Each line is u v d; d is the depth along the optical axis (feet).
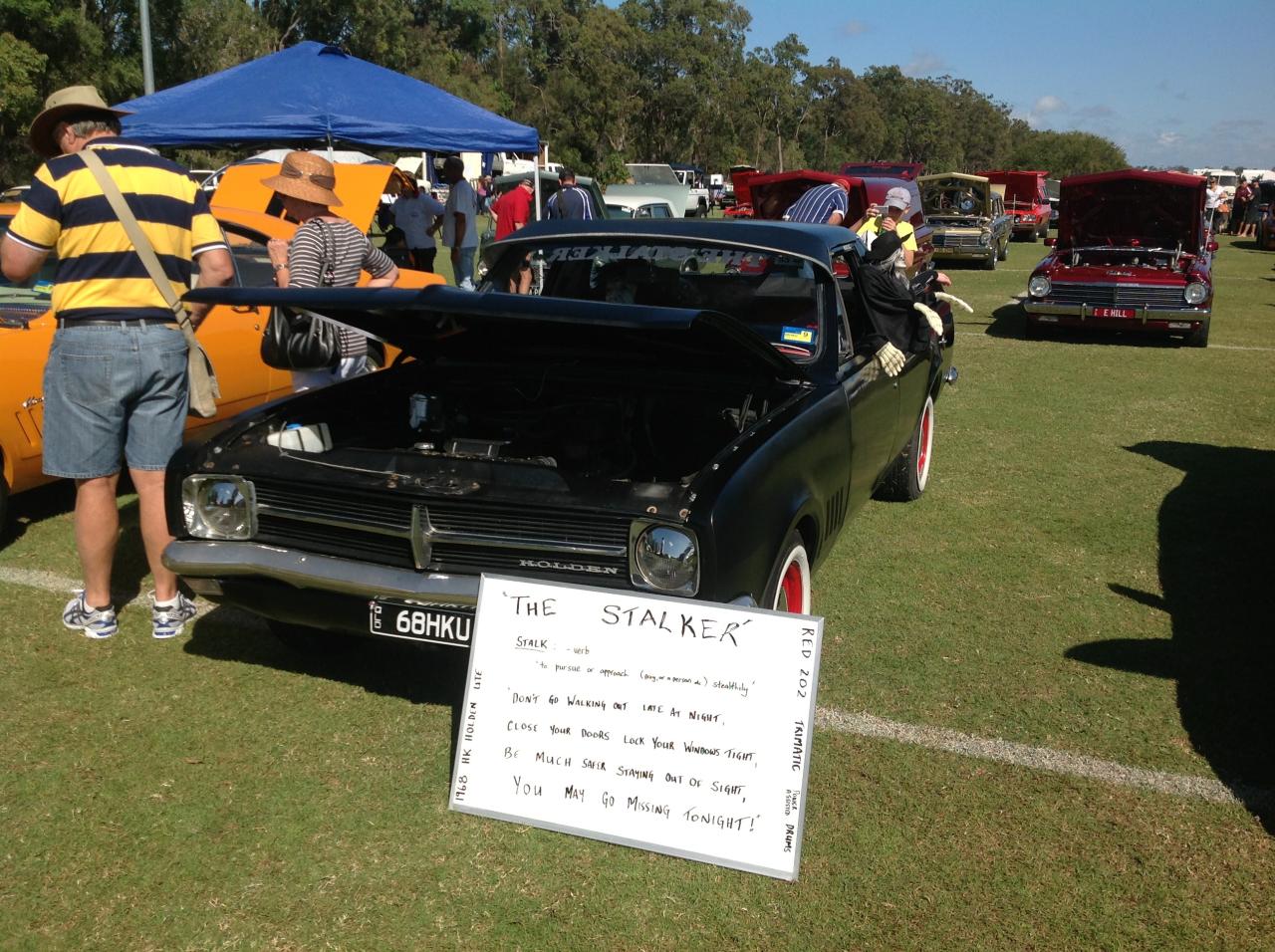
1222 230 122.31
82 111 12.31
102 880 8.86
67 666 12.60
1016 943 8.38
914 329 16.46
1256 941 8.43
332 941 8.25
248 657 12.98
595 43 275.59
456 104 32.22
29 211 11.96
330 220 15.99
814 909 8.71
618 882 9.01
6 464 16.20
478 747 9.61
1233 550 17.47
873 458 15.12
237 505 11.09
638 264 14.69
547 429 12.42
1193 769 10.91
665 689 9.18
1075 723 11.79
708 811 9.06
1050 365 35.09
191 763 10.61
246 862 9.13
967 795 10.36
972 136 548.72
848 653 13.46
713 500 9.68
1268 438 25.38
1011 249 92.53
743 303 14.24
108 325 12.28
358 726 11.39
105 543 13.08
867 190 52.03
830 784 10.49
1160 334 42.39
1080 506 19.86
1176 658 13.44
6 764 10.50
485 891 8.86
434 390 13.53
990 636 14.05
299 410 12.25
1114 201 39.83
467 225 41.42
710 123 336.70
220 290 10.85
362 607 10.47
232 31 125.70
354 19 167.02
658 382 13.29
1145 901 8.88
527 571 10.10
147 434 12.85
